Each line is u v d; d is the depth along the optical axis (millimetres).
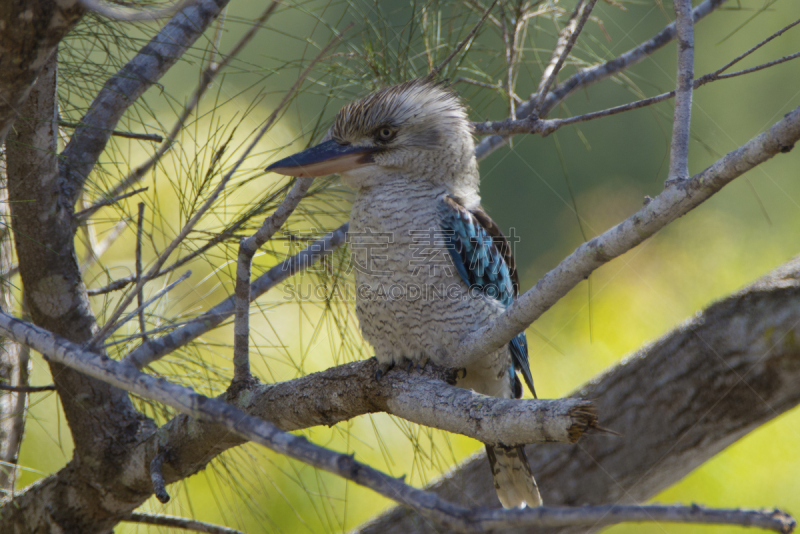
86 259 5793
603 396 5680
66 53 4434
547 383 8570
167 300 5578
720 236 10008
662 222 2898
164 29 4527
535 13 5480
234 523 6598
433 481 6293
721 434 5410
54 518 4891
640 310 8984
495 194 12539
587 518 1985
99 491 4805
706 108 11195
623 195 12477
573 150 12516
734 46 11188
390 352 4910
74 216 4551
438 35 5688
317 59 3775
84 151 4570
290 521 6539
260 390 4480
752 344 5133
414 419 3746
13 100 3266
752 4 10812
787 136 2484
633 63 5754
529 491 5430
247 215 4809
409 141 4941
